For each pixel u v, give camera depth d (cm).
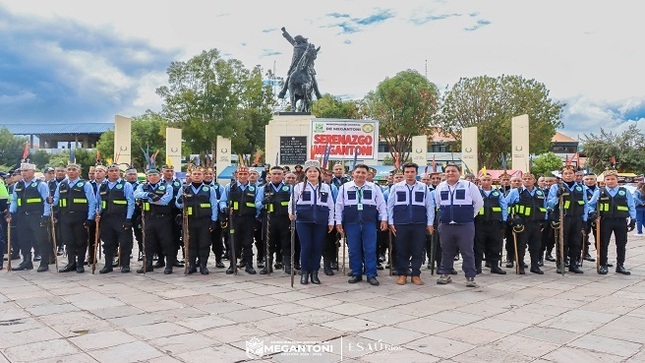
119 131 2125
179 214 1014
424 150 2544
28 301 736
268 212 991
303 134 2414
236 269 1002
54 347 523
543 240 1109
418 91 4400
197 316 648
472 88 4412
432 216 902
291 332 577
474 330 585
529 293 803
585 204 1018
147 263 1010
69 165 1015
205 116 3712
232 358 491
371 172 1034
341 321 625
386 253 1186
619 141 4800
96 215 998
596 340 545
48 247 1022
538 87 4406
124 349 516
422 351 511
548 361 482
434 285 877
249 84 3769
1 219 1151
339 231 914
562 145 7156
